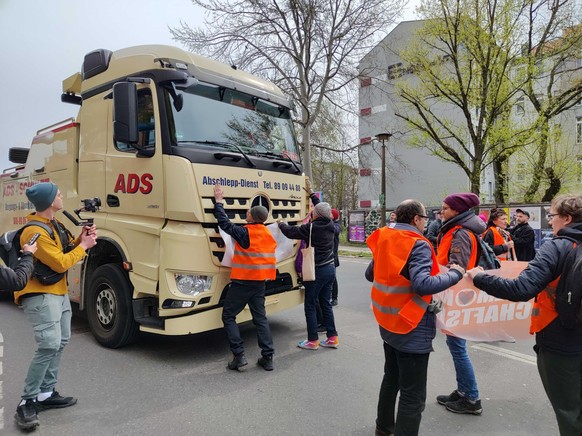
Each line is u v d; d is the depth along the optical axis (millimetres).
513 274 3230
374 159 33375
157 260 4605
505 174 16719
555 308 2498
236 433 3305
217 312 4797
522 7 13891
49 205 3453
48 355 3381
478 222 3512
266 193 5270
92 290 5477
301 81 20672
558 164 15883
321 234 5238
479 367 4828
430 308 2803
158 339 5734
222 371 4605
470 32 14141
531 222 13008
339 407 3764
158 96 4633
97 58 5469
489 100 14516
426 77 15586
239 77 5578
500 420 3566
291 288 5758
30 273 3047
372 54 23609
